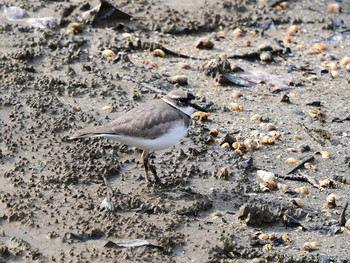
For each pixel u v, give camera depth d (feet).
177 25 59.21
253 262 29.60
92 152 38.24
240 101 48.14
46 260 28.94
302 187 36.68
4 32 54.19
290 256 29.86
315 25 61.98
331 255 30.48
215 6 62.75
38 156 37.96
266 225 32.86
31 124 41.42
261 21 61.82
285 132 43.88
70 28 55.72
